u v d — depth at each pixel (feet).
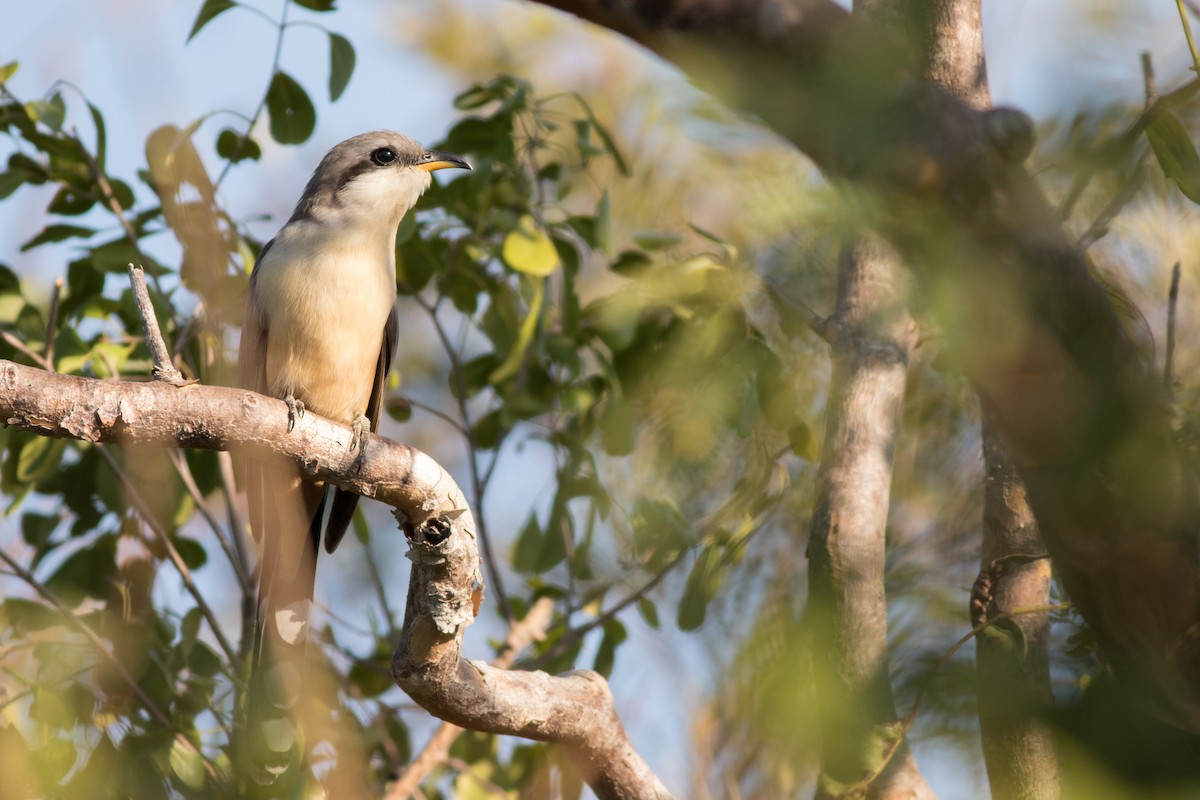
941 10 12.26
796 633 8.39
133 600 26.55
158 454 27.09
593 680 20.70
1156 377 8.29
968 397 14.65
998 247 6.95
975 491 14.30
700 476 13.88
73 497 28.50
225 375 27.94
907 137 6.48
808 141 6.62
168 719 25.21
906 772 16.42
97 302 27.73
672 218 12.15
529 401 29.12
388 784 28.91
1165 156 8.39
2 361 16.35
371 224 28.17
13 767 22.03
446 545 17.69
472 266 29.60
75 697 24.18
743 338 17.97
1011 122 6.55
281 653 24.45
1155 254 11.98
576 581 30.68
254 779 23.12
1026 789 12.79
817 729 7.78
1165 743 7.06
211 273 26.21
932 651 8.30
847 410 17.71
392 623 30.89
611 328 23.06
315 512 26.35
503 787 28.99
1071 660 9.45
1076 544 8.82
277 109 27.04
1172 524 8.51
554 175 29.50
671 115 6.90
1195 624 8.89
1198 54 8.39
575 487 28.37
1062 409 7.72
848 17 6.55
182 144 25.96
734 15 6.52
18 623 25.14
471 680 19.17
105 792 22.67
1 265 27.20
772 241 6.91
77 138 27.12
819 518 17.13
